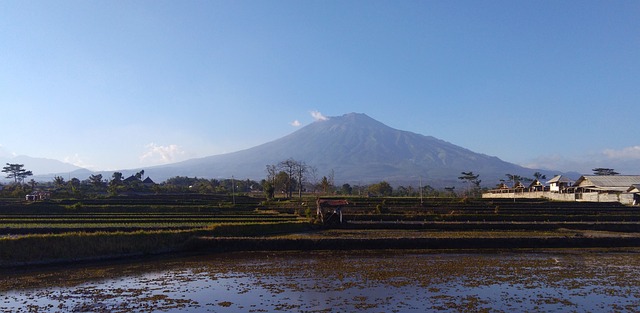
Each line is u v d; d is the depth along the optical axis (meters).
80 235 32.62
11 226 44.94
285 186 118.56
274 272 27.05
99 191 116.25
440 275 25.83
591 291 22.14
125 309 19.11
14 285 23.91
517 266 28.98
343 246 38.31
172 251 36.28
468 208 73.00
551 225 50.94
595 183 93.44
